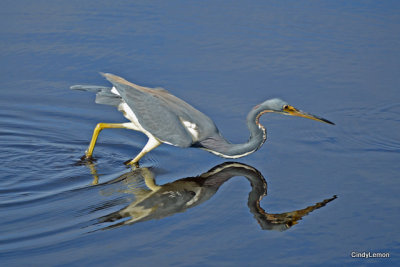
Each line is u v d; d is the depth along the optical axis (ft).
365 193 37.42
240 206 35.88
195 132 42.37
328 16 68.54
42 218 34.04
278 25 66.03
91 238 31.96
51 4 69.67
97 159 43.09
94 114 50.60
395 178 39.32
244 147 42.14
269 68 56.95
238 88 53.21
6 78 54.29
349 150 43.65
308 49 60.70
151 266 29.66
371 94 52.42
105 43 60.54
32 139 46.09
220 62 57.88
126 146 45.52
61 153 44.04
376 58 58.75
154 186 38.45
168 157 43.42
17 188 37.96
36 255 30.35
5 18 65.00
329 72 56.34
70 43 60.23
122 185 38.63
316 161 42.01
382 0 73.00
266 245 31.86
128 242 31.68
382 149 43.80
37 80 54.34
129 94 42.16
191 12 68.95
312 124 47.88
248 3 72.49
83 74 55.01
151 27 64.54
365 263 30.42
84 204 35.78
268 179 39.50
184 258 30.42
